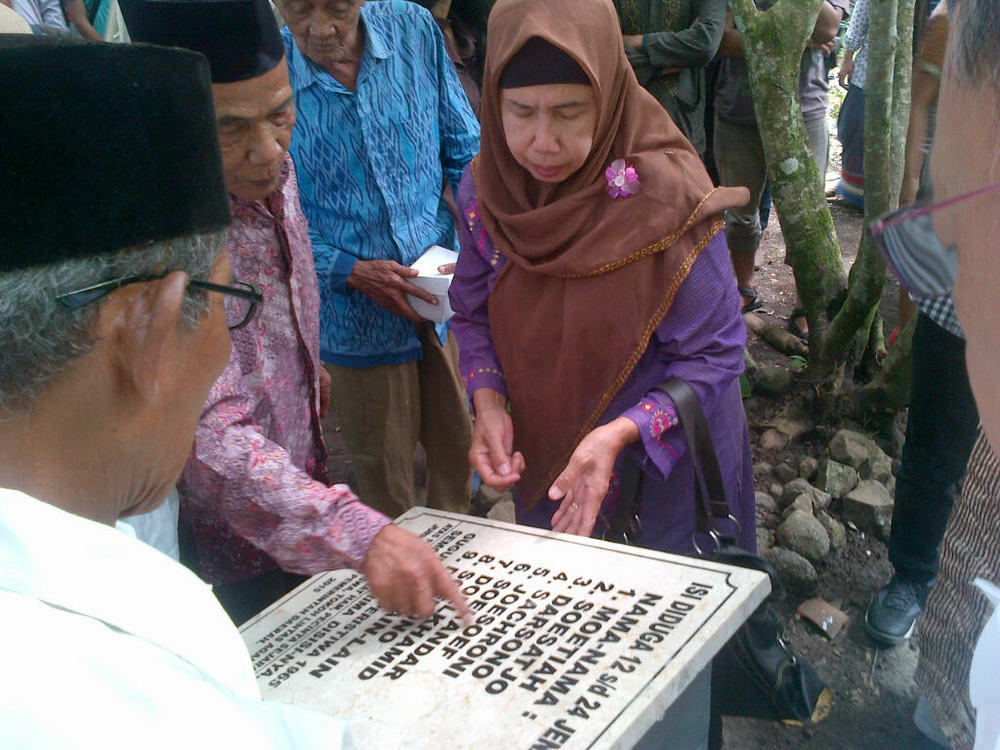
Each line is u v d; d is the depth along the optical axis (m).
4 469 0.65
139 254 0.67
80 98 0.61
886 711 2.12
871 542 2.64
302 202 2.21
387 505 2.45
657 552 1.20
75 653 0.51
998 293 0.52
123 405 0.70
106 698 0.49
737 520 1.66
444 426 2.51
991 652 0.76
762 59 2.66
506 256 1.74
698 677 1.19
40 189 0.60
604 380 1.65
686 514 1.72
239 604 1.72
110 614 0.55
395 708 0.96
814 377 3.06
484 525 1.35
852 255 4.66
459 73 2.82
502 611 1.12
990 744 0.75
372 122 2.11
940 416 1.97
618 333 1.60
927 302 1.00
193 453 1.27
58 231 0.61
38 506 0.57
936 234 0.55
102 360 0.67
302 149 2.13
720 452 1.74
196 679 0.55
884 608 2.27
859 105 4.94
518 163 1.67
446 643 1.07
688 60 3.25
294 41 2.07
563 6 1.47
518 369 1.75
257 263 1.49
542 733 0.90
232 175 1.42
